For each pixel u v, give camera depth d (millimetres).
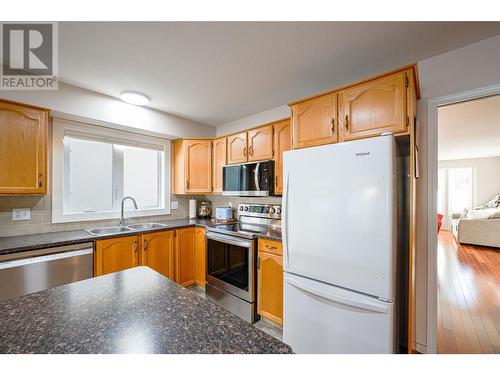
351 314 1399
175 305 824
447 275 3387
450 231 6902
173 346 612
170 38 1513
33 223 2156
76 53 1679
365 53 1694
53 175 2271
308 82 2154
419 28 1432
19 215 2086
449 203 7426
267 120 2914
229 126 3402
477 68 1588
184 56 1723
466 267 3721
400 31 1458
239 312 2285
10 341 621
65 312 769
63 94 2119
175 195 3359
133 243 2293
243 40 1538
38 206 2184
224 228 2562
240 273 2287
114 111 2473
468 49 1617
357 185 1387
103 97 2389
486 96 1582
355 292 1405
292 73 1984
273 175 2447
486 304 2559
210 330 683
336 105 1722
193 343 626
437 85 1731
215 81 2129
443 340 1934
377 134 1524
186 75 2014
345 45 1601
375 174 1325
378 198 1312
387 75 1501
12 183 1788
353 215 1397
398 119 1450
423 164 1790
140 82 2139
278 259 2020
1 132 1750
